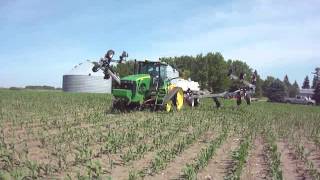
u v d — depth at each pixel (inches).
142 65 1006.4
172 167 457.7
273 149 542.6
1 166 431.8
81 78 2785.4
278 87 3890.3
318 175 432.8
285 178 434.6
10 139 587.8
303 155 543.5
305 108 1715.1
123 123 772.6
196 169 441.1
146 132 674.2
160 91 992.2
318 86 3432.6
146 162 474.3
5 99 1375.5
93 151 517.3
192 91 1219.2
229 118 939.3
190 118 888.9
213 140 619.5
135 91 942.4
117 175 419.2
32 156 482.9
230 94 1249.4
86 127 711.1
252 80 1321.4
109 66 940.6
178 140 612.1
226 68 4047.7
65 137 599.2
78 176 390.0
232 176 408.8
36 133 641.6
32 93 1931.6
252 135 693.9
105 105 1170.6
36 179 395.5
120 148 540.4
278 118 1020.5
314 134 748.0
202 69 4010.8
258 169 459.8
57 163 453.1
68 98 1508.4
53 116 872.9
